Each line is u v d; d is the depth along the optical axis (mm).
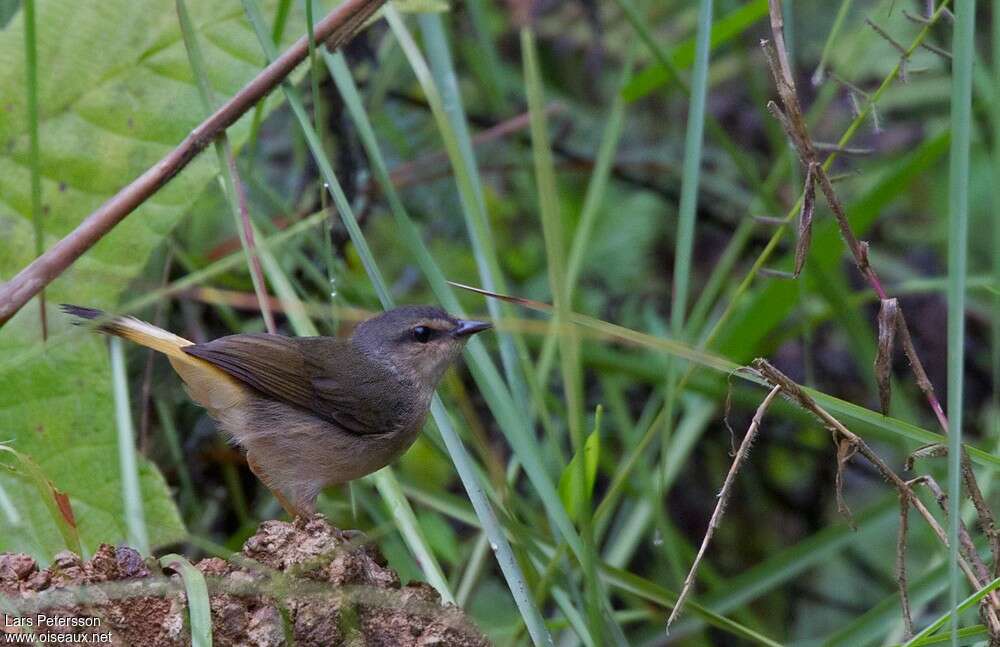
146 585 6852
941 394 14500
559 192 14992
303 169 12734
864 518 10516
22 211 10734
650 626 12750
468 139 10438
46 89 10805
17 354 10375
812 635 14555
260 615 7012
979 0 14734
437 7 9586
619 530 14000
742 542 15078
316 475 10641
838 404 7746
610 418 14453
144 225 10805
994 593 7367
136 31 10969
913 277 15031
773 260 15594
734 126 15961
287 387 10336
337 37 9344
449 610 7488
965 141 6824
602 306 14695
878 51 14695
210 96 9188
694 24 15688
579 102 15820
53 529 9953
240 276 13641
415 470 13539
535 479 8078
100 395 10367
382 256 14977
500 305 9539
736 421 15008
